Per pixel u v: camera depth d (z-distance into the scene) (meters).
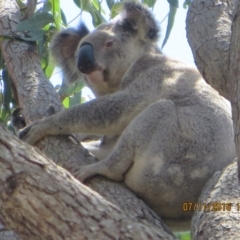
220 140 8.90
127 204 7.95
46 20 11.66
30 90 10.10
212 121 8.99
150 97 9.73
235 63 5.41
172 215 9.03
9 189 5.80
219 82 7.27
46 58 12.38
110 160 8.59
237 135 5.21
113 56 10.92
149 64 10.31
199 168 8.70
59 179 5.96
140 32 11.11
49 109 9.66
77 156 8.70
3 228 7.79
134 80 10.05
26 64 10.66
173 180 8.67
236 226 6.56
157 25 11.24
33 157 6.02
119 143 8.71
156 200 8.83
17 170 5.88
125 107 9.57
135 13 11.14
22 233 5.87
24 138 9.16
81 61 10.85
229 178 7.51
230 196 7.14
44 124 9.15
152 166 8.67
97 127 9.39
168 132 8.79
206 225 6.79
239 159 5.14
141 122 8.78
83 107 9.38
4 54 11.16
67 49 11.75
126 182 8.77
